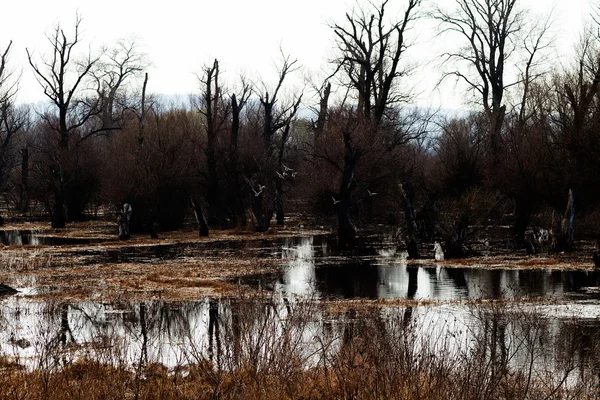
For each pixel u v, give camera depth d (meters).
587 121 44.94
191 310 22.73
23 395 11.82
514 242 43.16
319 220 61.22
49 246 45.28
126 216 50.62
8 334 18.94
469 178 54.19
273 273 32.38
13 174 89.69
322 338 16.98
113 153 65.50
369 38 59.94
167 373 14.41
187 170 59.28
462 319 20.50
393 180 56.91
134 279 29.75
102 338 18.09
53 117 91.88
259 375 12.19
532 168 44.19
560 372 14.66
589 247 39.22
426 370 11.88
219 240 50.44
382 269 33.56
